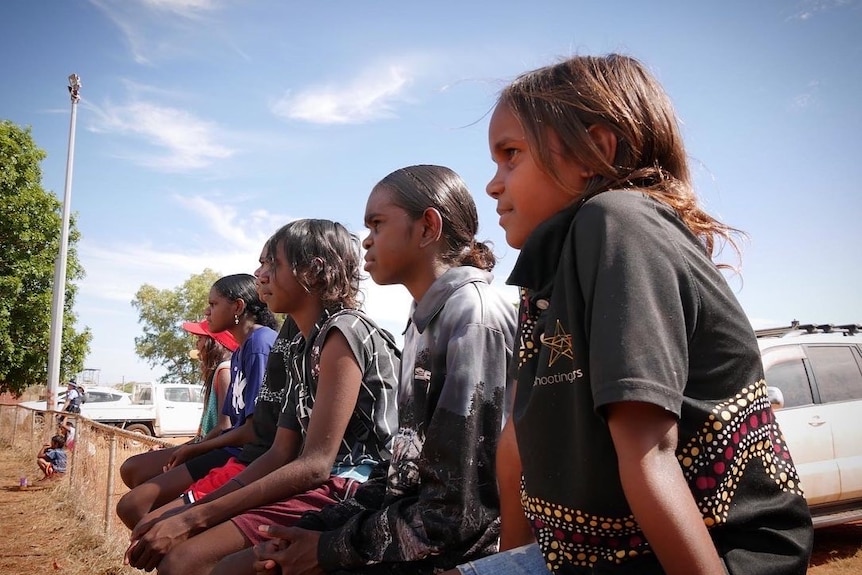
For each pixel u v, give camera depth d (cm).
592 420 94
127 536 572
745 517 93
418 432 168
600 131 108
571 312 96
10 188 1956
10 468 1377
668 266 90
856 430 555
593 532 98
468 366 156
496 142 121
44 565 584
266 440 260
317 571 158
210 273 5138
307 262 233
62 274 1828
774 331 637
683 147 115
